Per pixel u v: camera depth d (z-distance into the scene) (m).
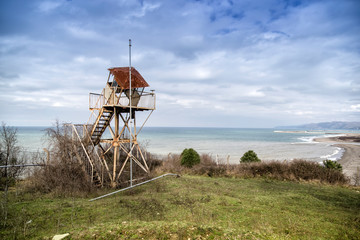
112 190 14.49
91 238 6.04
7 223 7.71
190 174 20.89
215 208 10.08
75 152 14.88
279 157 42.22
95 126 16.67
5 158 15.20
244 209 10.01
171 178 18.08
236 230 6.80
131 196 12.71
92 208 9.84
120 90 16.58
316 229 7.80
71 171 14.08
